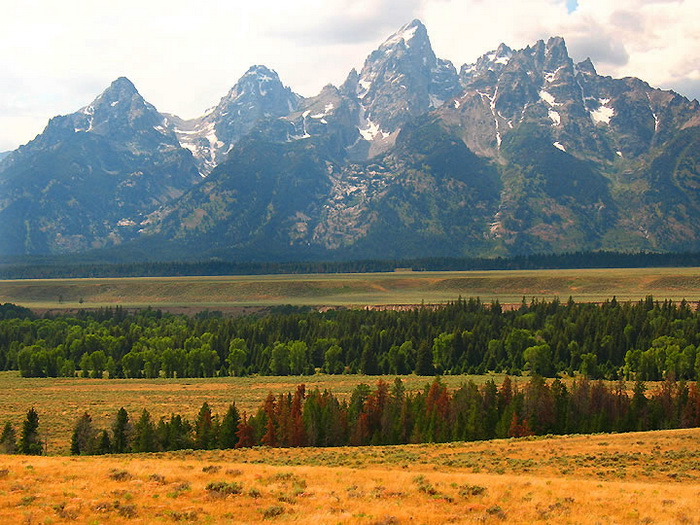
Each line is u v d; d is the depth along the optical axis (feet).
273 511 254.47
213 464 348.38
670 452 421.18
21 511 245.24
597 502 275.18
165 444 554.05
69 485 281.74
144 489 280.51
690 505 270.67
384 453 456.04
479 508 266.36
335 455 450.71
